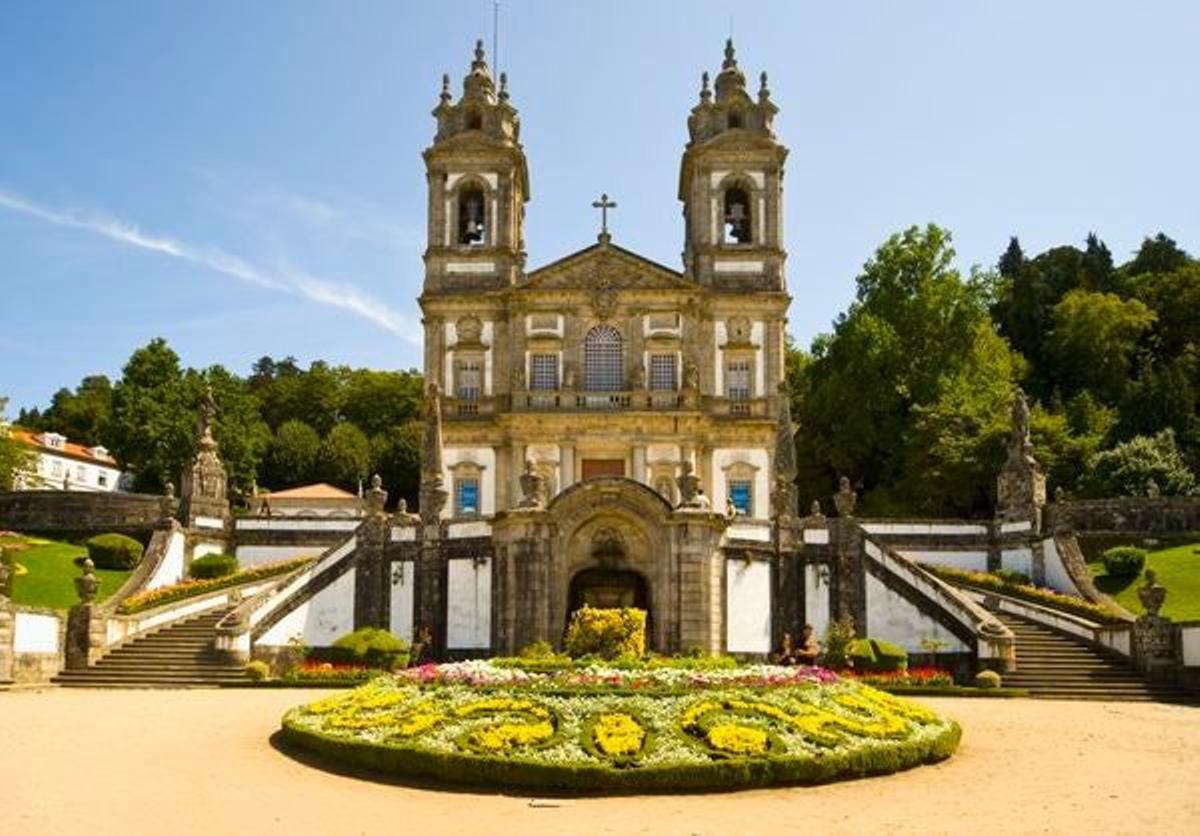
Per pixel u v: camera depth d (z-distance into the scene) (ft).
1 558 129.90
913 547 157.38
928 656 124.57
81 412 372.58
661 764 56.95
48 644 112.37
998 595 136.05
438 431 142.51
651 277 197.57
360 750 61.57
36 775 58.03
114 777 58.18
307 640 130.62
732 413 194.70
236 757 64.75
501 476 191.11
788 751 59.67
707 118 206.59
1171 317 272.10
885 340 218.79
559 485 189.16
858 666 114.32
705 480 190.70
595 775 56.18
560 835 47.91
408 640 132.16
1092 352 255.50
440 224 204.44
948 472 195.72
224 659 117.91
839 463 224.94
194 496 164.45
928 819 51.85
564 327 197.16
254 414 307.78
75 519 179.01
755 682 71.05
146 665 116.37
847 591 132.87
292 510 262.06
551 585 121.49
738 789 57.21
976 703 100.22
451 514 190.70
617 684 68.90
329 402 355.36
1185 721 88.17
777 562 131.34
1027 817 52.39
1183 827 50.52
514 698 66.18
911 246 229.45
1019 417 160.45
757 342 197.98
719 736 60.39
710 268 200.95
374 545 135.95
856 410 221.87
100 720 78.38
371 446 318.24
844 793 57.31
